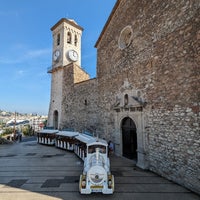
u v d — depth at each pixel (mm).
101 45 15078
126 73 10969
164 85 7746
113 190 5641
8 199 5309
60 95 21250
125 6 11727
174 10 7453
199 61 6051
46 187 6273
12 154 13000
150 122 8547
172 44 7426
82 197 5441
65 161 10484
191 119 6258
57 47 24141
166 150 7410
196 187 5852
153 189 6125
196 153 5965
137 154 9352
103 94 14016
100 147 7086
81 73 20484
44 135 18484
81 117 16938
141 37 9719
